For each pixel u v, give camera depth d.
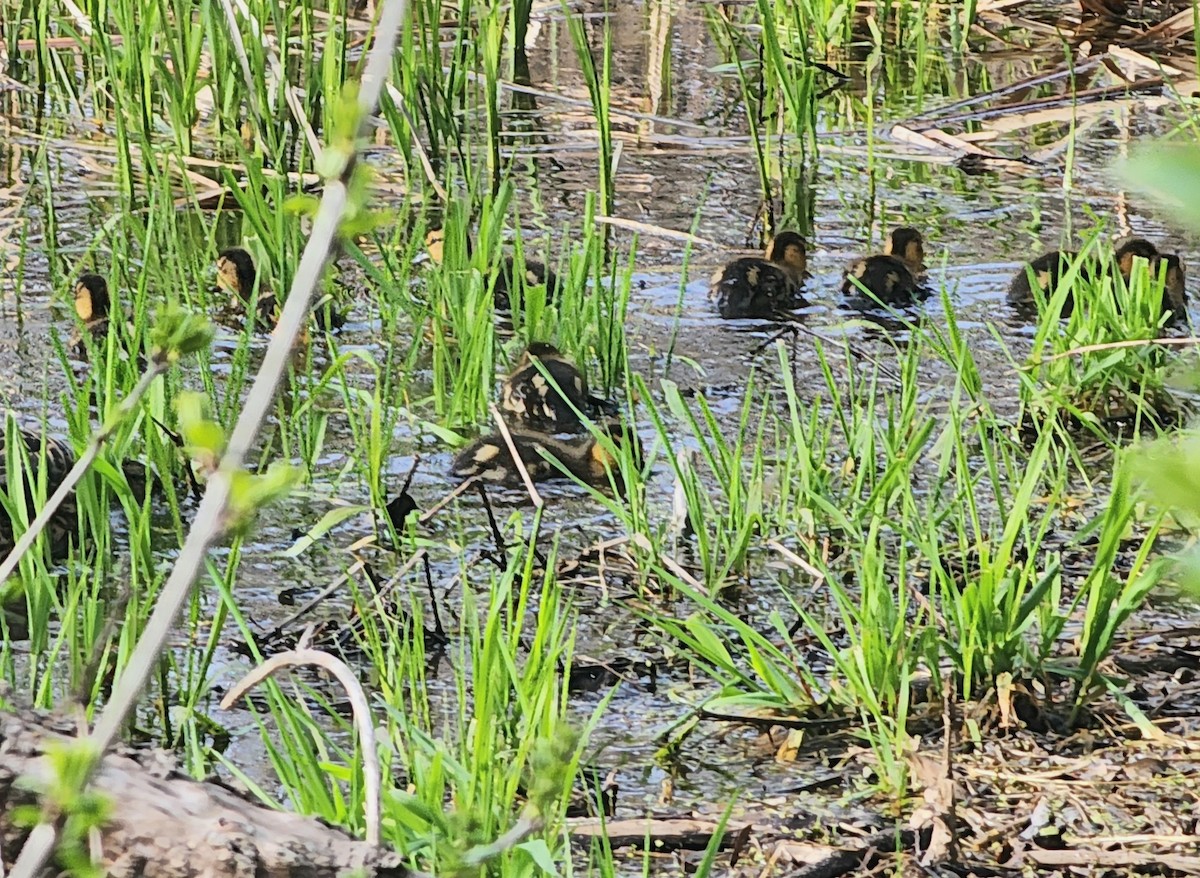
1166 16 27.25
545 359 13.38
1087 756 8.13
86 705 8.06
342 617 9.72
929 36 27.36
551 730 7.04
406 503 11.20
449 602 9.96
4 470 10.66
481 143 21.30
